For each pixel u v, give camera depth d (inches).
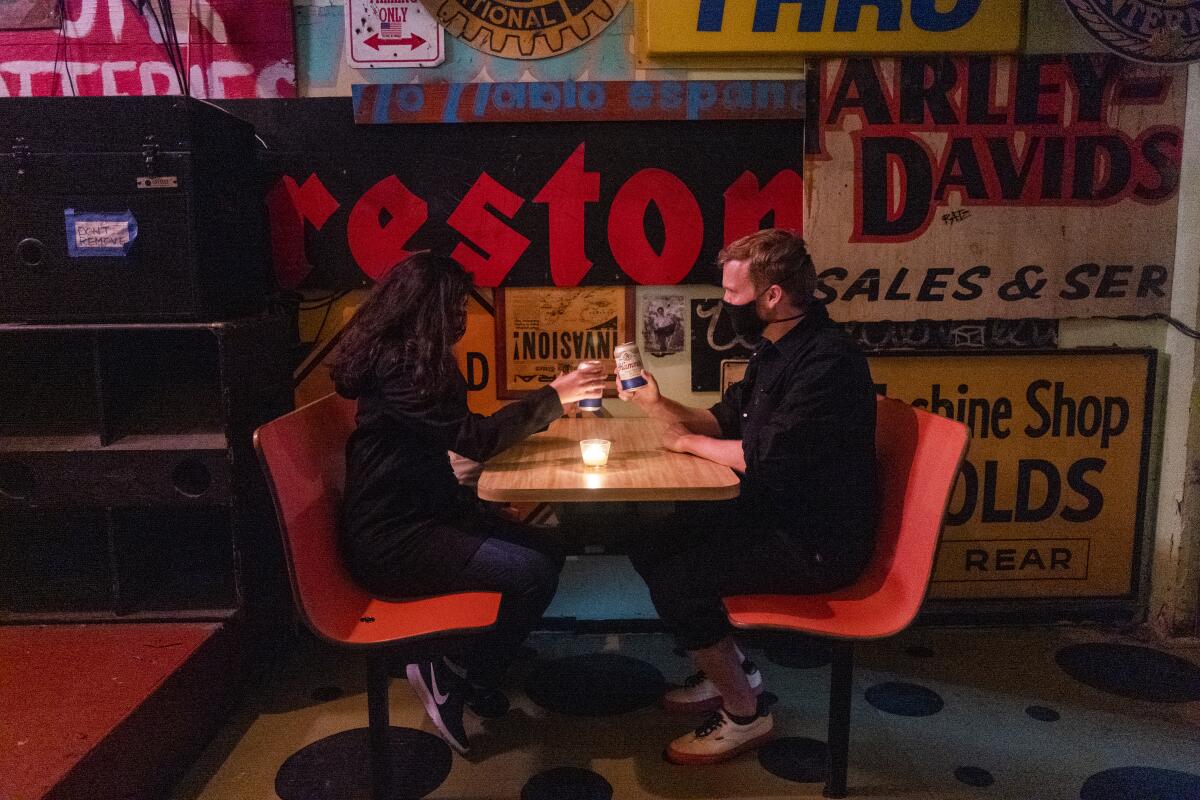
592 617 122.0
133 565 101.7
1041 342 118.8
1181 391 116.4
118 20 110.6
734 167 113.9
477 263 114.7
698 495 75.7
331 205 113.4
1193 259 113.9
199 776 89.3
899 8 110.3
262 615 108.0
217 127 99.7
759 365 94.2
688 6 109.3
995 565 122.0
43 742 73.2
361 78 112.7
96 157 93.1
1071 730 98.0
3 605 100.6
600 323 116.8
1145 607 123.6
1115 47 112.7
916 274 116.0
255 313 110.6
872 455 85.7
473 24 111.3
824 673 111.7
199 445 96.4
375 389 84.7
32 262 94.7
